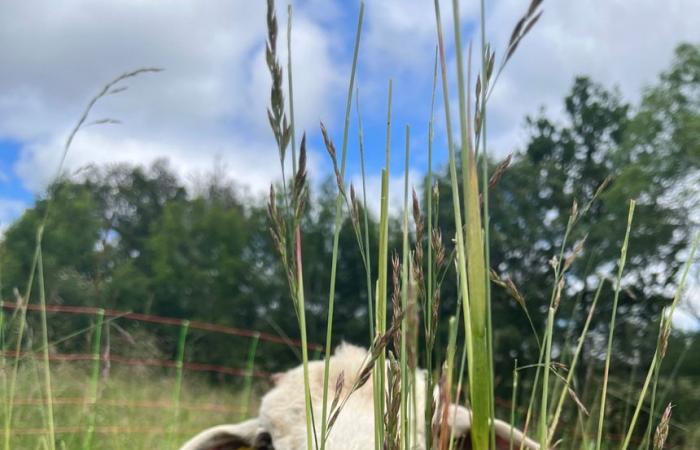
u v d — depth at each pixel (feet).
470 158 4.92
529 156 109.29
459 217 5.27
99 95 10.04
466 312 5.18
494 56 5.17
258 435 14.02
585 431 9.15
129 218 197.57
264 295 154.81
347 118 5.65
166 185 208.95
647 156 83.25
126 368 33.14
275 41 4.88
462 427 12.53
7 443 12.91
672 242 65.82
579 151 110.32
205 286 160.45
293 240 5.33
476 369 5.02
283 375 15.05
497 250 86.17
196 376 42.04
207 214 169.99
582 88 115.14
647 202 76.89
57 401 22.88
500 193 89.04
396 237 70.49
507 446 12.82
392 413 5.19
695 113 85.35
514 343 60.64
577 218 6.86
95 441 22.08
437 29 4.99
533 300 66.23
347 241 144.56
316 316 142.31
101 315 23.35
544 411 6.20
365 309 143.95
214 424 30.71
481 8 5.14
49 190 12.20
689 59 88.12
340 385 5.25
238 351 127.44
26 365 21.18
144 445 23.20
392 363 5.21
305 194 5.23
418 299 5.52
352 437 10.91
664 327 6.63
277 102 4.97
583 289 14.56
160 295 158.92
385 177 5.92
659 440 6.12
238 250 166.91
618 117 112.68
